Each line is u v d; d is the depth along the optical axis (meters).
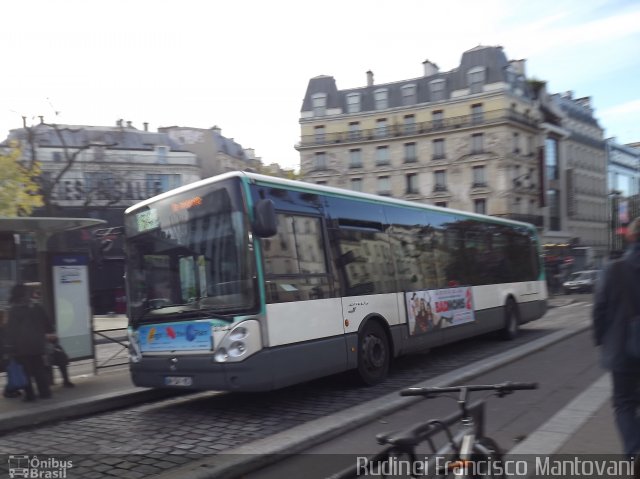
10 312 7.44
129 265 7.79
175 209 7.39
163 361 7.11
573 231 60.06
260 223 6.49
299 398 7.86
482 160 50.00
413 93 53.53
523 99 52.09
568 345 12.64
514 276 14.12
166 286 7.29
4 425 6.55
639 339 3.56
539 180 51.94
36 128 24.33
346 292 8.07
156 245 7.50
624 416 3.72
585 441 5.04
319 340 7.40
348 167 55.03
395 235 9.59
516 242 14.61
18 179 18.39
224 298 6.71
